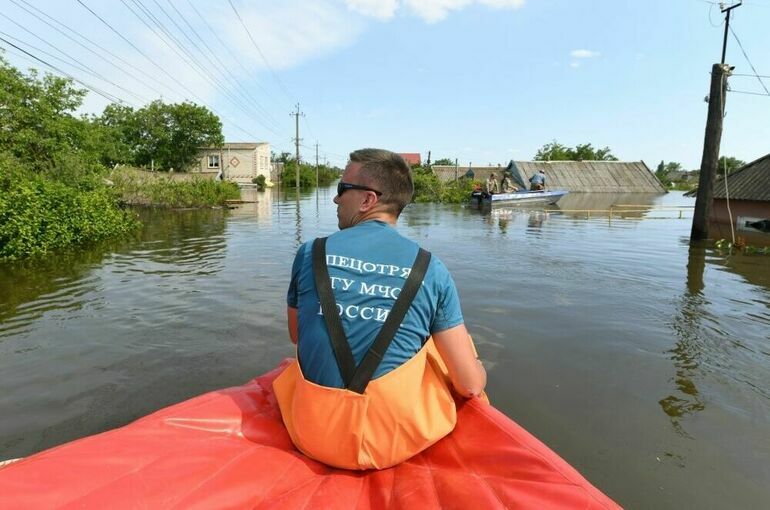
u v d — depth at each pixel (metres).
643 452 2.95
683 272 8.16
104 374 4.03
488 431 1.66
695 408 3.48
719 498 2.55
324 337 1.57
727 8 12.08
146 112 44.69
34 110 18.45
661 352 4.52
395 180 1.83
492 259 9.41
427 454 1.67
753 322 5.41
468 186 35.53
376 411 1.53
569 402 3.56
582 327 5.22
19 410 3.44
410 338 1.59
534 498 1.32
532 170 43.62
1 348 4.57
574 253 10.16
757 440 3.09
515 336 4.92
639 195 41.94
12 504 1.16
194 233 13.91
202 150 49.81
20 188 10.26
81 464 1.33
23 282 7.29
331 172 96.06
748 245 11.16
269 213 22.00
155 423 1.64
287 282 7.38
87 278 7.60
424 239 12.52
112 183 23.31
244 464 1.52
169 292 6.73
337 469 1.59
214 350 4.55
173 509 1.28
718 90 11.94
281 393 1.82
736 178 15.38
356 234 1.73
